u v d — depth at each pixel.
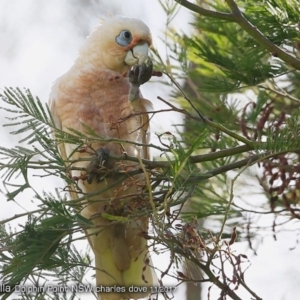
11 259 7.28
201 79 11.23
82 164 8.94
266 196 10.36
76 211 7.72
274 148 7.34
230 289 6.90
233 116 10.43
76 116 9.96
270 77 9.33
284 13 8.87
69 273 8.15
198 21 10.66
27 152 7.22
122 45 10.11
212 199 10.02
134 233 9.55
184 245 6.95
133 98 8.53
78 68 10.16
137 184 7.64
